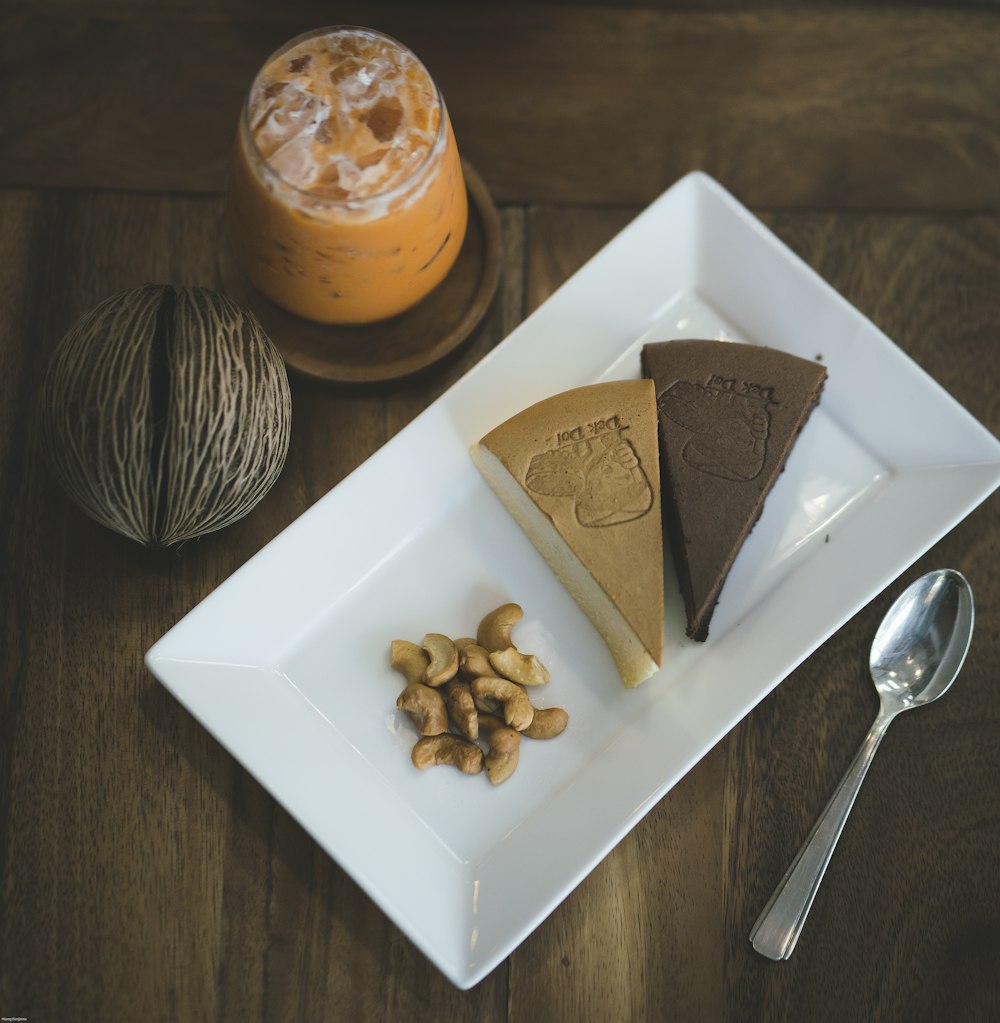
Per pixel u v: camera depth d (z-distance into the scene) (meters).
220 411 0.48
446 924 0.49
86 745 0.52
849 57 0.60
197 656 0.51
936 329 0.58
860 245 0.58
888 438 0.55
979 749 0.53
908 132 0.60
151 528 0.50
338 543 0.53
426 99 0.50
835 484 0.55
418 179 0.49
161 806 0.52
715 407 0.54
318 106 0.50
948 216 0.59
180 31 0.59
